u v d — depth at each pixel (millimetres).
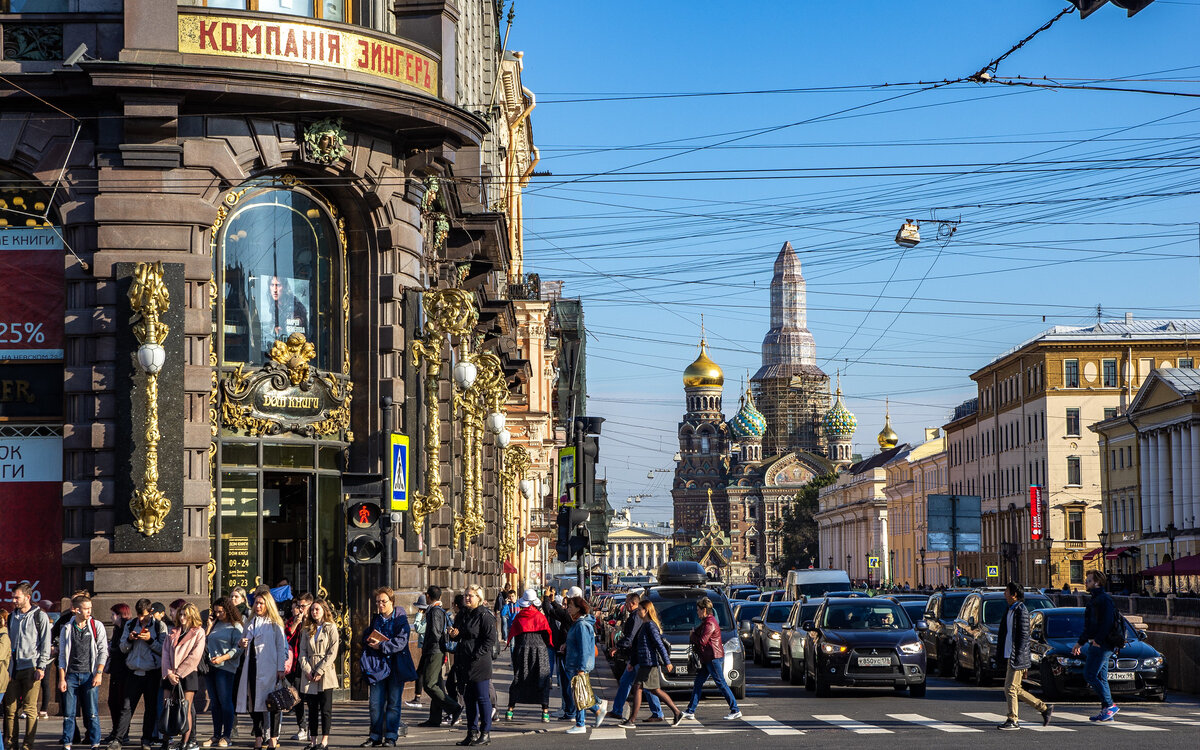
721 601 28734
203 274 23328
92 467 22938
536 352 63156
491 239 34031
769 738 19406
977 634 30688
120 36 23016
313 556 24906
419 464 26797
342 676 25188
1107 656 21469
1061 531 118125
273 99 23406
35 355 23469
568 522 31109
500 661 41125
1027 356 124500
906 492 169500
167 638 18594
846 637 27969
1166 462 102875
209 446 23406
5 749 18344
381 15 25750
